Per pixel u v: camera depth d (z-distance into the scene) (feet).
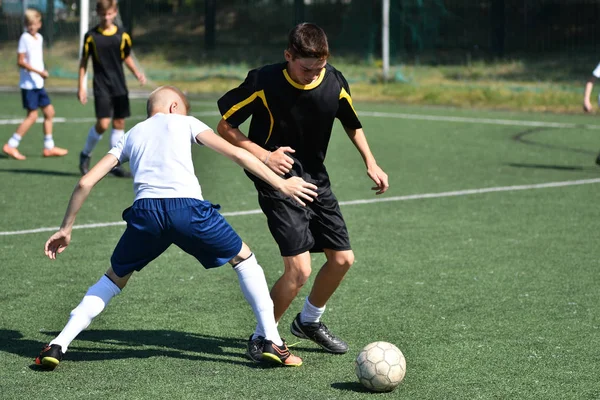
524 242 44.50
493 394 24.18
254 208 53.11
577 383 25.13
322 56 24.64
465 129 98.58
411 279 37.14
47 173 64.80
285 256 26.17
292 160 25.30
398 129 97.86
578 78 159.33
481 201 56.03
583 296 34.81
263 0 223.30
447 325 30.78
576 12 193.67
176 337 29.25
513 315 32.09
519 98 130.41
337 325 30.76
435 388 24.61
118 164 25.82
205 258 25.52
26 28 71.87
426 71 169.99
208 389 24.29
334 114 26.27
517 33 194.80
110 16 60.80
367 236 45.55
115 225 47.60
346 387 24.66
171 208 24.73
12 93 133.28
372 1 196.85
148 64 186.09
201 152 81.10
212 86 145.59
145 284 36.01
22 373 25.38
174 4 220.64
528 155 78.38
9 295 34.01
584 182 63.87
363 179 64.49
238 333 29.84
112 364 26.37
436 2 195.11
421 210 52.90
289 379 25.27
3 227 46.52
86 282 36.24
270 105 25.88
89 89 137.28
